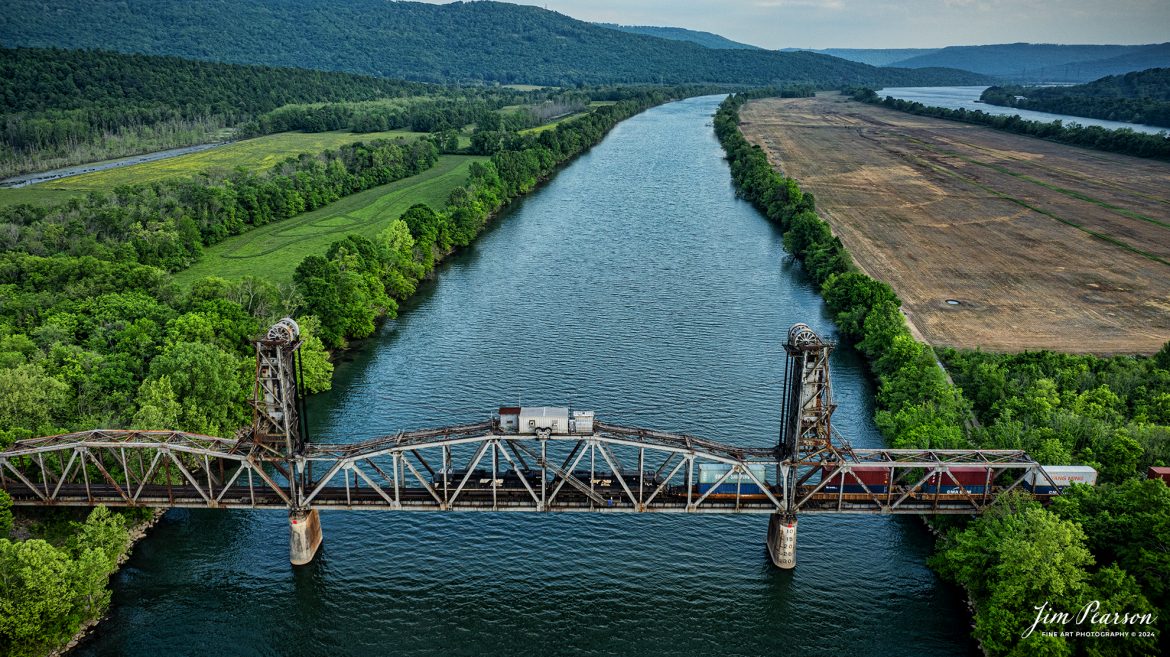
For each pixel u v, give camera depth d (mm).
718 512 87812
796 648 79562
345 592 86125
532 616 83250
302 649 78750
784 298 178250
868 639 80500
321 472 107562
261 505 87875
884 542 94250
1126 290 177500
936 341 148125
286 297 144625
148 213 193000
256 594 85750
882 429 114688
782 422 91938
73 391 104875
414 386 133000
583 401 127438
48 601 72812
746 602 85438
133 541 92688
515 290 183500
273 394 85125
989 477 86625
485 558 91750
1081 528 75000
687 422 120875
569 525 97688
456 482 91688
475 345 150625
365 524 97188
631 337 154500
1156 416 104375
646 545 94188
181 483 95500
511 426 85625
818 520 98250
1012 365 125938
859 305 157500
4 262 148750
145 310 127375
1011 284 181625
